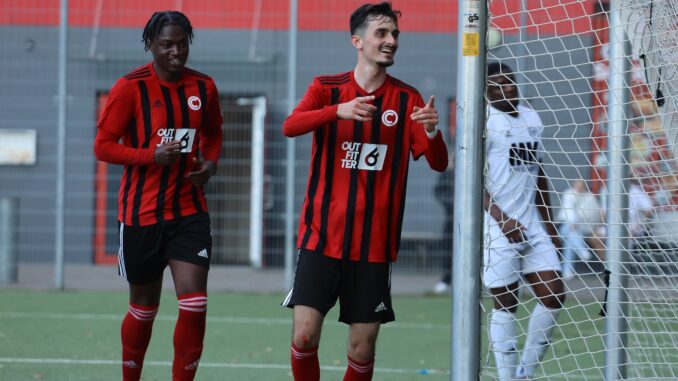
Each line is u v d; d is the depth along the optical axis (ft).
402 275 150.30
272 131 154.51
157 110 65.72
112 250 158.20
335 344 103.55
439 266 149.28
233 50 157.58
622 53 68.03
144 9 159.84
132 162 64.34
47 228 158.51
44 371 85.05
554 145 134.41
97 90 159.12
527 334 74.90
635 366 72.38
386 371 88.38
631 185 73.00
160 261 66.69
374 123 59.57
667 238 71.00
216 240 153.79
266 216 152.66
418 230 150.71
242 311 128.36
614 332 68.85
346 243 59.16
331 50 155.94
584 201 115.85
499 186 73.82
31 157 159.12
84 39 159.63
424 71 154.81
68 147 158.51
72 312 124.36
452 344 59.06
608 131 69.97
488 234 64.03
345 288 59.98
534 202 75.72
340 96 60.13
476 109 58.65
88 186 158.71
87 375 83.56
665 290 69.46
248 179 153.48
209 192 153.58
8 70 159.02
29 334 106.52
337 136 59.57
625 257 69.46
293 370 60.80
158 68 66.18
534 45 134.31
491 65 74.95
